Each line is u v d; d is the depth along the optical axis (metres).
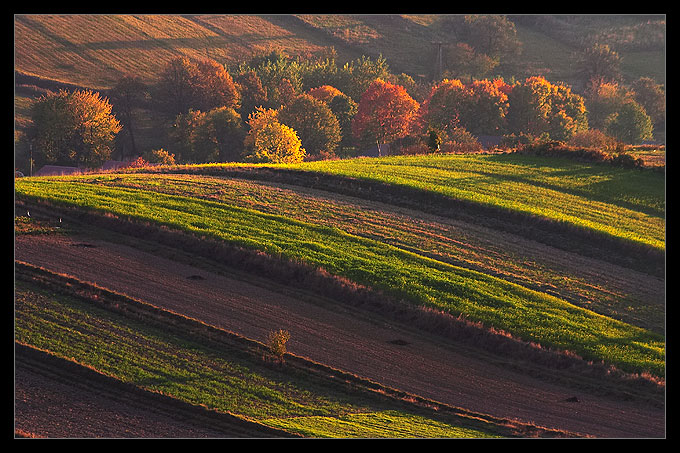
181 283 196.25
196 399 141.38
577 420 146.00
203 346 164.50
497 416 145.88
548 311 192.75
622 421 146.75
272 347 159.50
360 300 194.25
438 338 181.50
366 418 140.00
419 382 158.38
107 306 176.62
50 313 169.88
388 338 178.50
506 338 178.75
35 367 146.50
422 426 137.62
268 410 140.38
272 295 195.38
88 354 153.50
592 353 173.25
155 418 133.62
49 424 127.50
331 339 174.50
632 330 186.12
